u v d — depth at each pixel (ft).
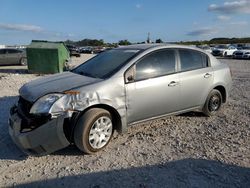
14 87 33.81
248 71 53.93
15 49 75.66
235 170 12.75
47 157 14.05
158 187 11.35
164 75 16.81
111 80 14.75
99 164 13.29
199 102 19.17
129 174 12.36
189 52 18.67
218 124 18.97
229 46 123.65
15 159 13.83
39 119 13.23
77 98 13.62
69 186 11.49
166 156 14.12
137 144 15.61
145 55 16.22
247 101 25.30
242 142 15.96
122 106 15.01
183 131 17.65
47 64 53.98
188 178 12.03
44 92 13.78
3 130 17.42
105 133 14.66
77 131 13.74
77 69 17.80
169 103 17.16
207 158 13.89
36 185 11.57
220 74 20.25
